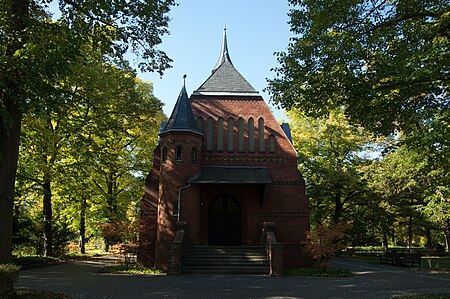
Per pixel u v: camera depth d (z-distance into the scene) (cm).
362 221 3716
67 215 3325
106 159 2156
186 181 2394
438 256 4397
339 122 3388
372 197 3197
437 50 1159
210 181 2373
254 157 2641
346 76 1318
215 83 2822
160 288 1487
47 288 1405
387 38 1369
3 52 1238
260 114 2730
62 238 3098
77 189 2469
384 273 2228
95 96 1962
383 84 1300
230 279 1825
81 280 1691
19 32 1179
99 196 2836
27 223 2361
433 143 1286
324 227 2189
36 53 1098
